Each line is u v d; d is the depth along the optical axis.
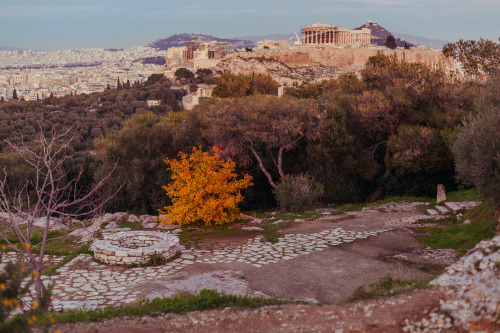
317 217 22.25
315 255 15.66
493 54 30.16
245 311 8.62
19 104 113.62
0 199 10.86
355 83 30.84
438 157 25.30
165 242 16.16
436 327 6.88
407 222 20.09
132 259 14.89
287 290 12.05
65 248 17.08
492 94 17.92
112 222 21.38
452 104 26.69
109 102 124.50
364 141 30.61
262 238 18.66
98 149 37.97
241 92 54.62
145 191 28.84
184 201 21.23
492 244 8.86
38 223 19.58
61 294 11.86
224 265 14.70
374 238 17.80
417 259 14.80
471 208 19.08
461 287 7.95
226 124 26.22
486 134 15.52
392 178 29.12
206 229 20.91
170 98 128.88
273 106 27.06
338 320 7.67
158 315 8.77
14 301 6.45
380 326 7.20
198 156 22.66
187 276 13.48
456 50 32.41
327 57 192.00
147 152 29.27
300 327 7.59
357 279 12.91
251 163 29.05
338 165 28.58
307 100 29.69
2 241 16.95
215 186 21.34
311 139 27.48
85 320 8.59
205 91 126.69
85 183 30.69
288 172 29.67
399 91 27.02
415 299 8.01
